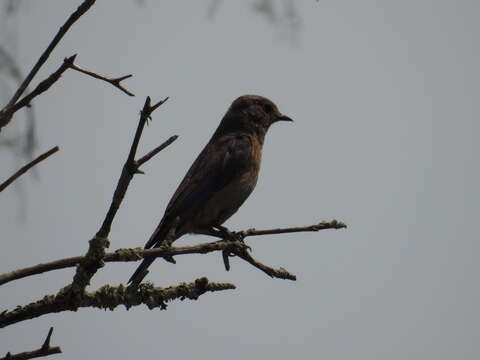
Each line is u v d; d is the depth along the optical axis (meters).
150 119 7.10
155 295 8.77
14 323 7.61
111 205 7.56
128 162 7.29
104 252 7.76
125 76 7.44
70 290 7.70
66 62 7.11
